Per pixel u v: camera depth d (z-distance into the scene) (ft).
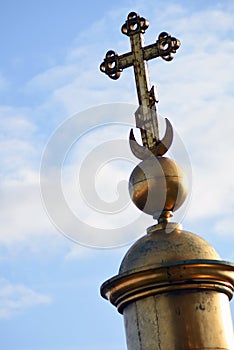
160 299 32.65
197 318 32.40
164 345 32.22
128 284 32.81
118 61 39.04
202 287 32.63
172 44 38.24
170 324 32.37
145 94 37.11
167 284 32.50
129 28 39.14
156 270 32.35
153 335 32.45
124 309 33.60
